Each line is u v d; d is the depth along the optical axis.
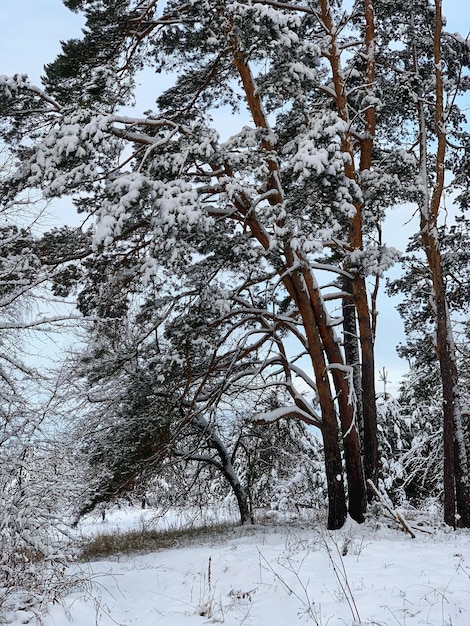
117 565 11.76
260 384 19.09
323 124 13.00
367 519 14.65
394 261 14.15
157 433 16.91
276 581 8.21
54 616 6.91
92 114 12.66
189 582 9.32
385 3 16.88
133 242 14.37
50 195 11.81
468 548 9.75
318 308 15.48
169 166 12.66
